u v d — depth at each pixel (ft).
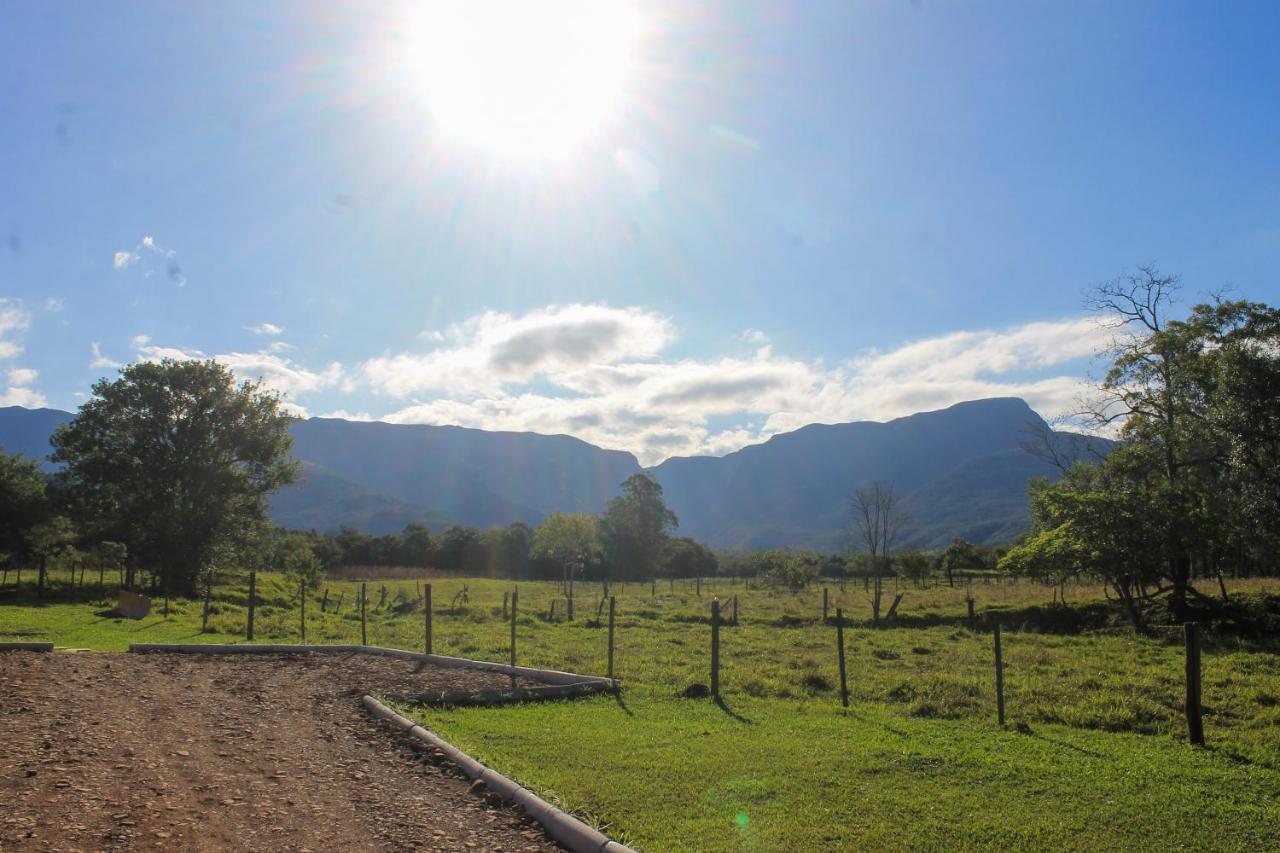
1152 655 68.44
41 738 29.27
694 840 23.13
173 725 33.40
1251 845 23.58
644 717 40.93
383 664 54.19
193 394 163.73
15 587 142.61
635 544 319.47
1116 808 26.61
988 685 51.88
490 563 315.17
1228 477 100.37
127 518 154.92
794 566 178.50
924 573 192.85
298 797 24.98
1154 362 106.83
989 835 24.04
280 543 178.60
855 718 41.75
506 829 23.20
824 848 22.79
